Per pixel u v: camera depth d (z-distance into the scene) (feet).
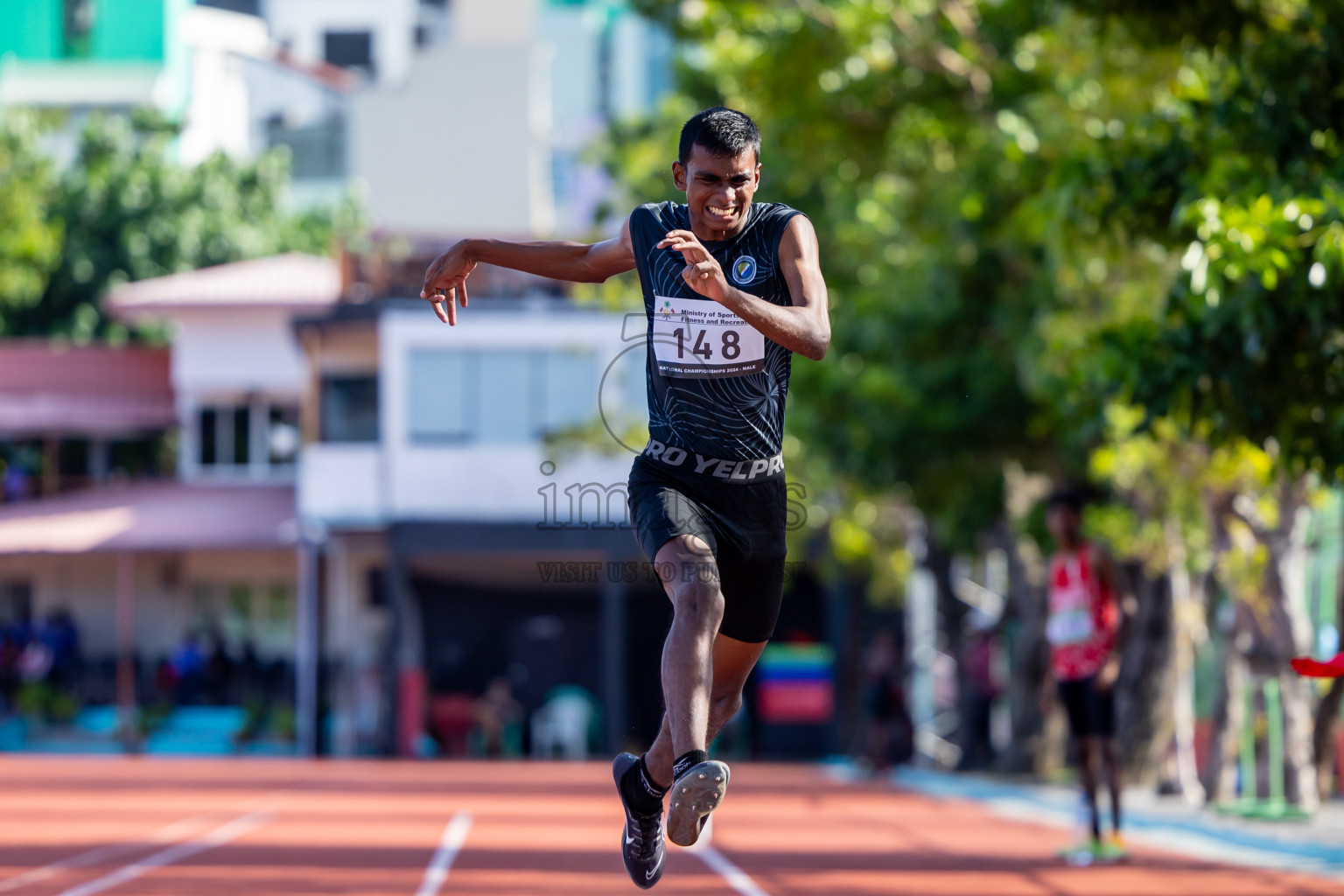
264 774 239.50
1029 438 225.15
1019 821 159.22
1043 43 162.50
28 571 392.06
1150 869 106.32
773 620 50.11
